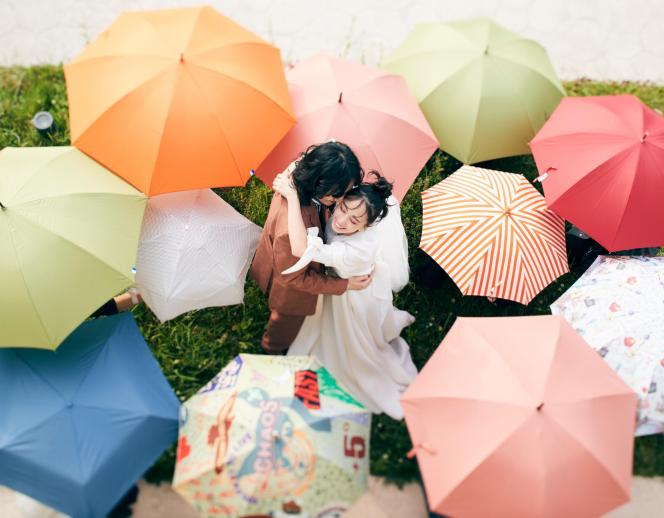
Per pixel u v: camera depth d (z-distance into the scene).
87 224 2.98
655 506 3.39
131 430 2.67
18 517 3.17
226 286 3.46
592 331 3.17
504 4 5.49
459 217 3.38
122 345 2.96
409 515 3.30
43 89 4.65
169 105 3.26
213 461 2.55
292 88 3.78
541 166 3.65
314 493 2.54
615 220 3.42
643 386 2.97
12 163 3.15
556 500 2.50
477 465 2.50
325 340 3.50
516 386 2.61
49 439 2.59
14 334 2.78
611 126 3.53
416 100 4.00
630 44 5.38
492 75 3.90
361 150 3.48
